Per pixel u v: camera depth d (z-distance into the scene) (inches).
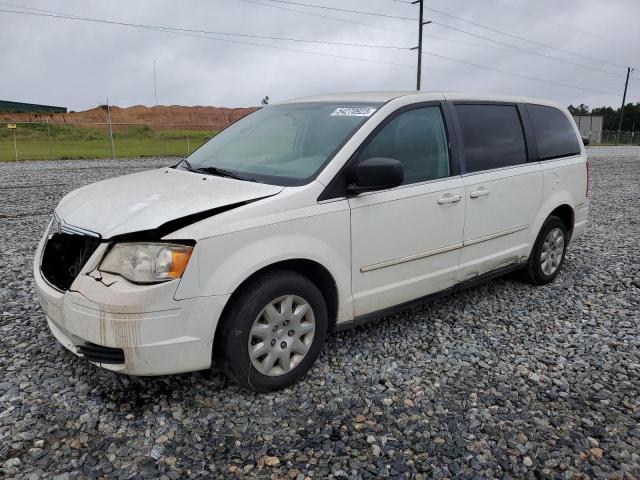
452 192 172.2
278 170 151.0
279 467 110.7
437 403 135.8
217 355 132.0
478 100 192.2
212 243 121.4
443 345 169.8
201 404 132.2
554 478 110.0
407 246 161.5
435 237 169.3
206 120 2603.3
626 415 133.0
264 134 174.9
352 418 128.3
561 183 223.0
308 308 140.3
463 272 183.3
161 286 117.0
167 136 1675.7
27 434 117.7
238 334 128.0
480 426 126.5
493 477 109.7
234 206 128.0
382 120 156.9
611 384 148.1
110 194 141.6
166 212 123.4
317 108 174.2
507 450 118.0
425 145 168.9
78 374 143.2
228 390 138.7
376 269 155.0
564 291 223.6
